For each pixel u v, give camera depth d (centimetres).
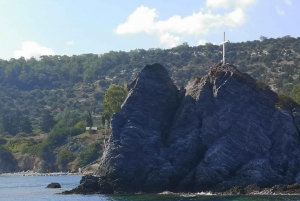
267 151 8512
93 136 19488
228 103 8788
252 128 8606
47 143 19738
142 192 8275
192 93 9306
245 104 8781
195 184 8244
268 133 8662
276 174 8206
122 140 8606
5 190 10800
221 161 8294
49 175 17075
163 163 8462
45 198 8244
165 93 9294
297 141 8700
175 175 8388
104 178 8525
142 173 8419
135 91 9138
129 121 8838
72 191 8819
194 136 8706
